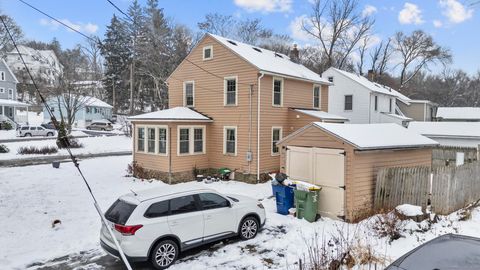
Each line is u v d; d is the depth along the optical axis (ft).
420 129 89.51
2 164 70.95
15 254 26.81
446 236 17.84
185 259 25.55
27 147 91.50
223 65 63.52
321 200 35.96
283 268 23.63
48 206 40.22
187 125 60.85
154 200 24.48
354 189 33.68
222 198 28.35
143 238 22.99
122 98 211.41
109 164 74.49
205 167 64.54
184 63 70.08
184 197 26.14
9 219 35.22
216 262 24.97
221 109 63.77
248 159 59.16
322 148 35.99
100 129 164.55
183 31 169.58
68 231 32.12
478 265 14.43
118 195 46.39
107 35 209.67
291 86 67.10
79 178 57.98
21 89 219.00
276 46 177.99
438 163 59.77
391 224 28.45
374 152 35.40
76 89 127.44
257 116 58.80
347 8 150.41
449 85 240.94
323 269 21.44
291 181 37.27
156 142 60.08
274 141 63.00
